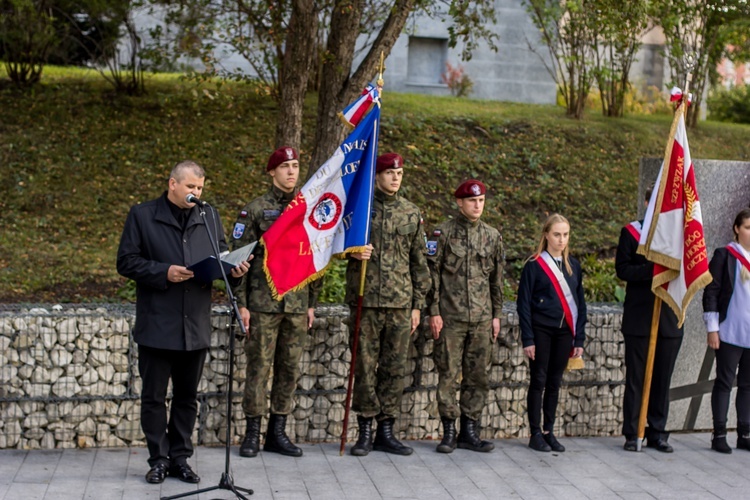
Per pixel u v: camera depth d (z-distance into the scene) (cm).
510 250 997
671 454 664
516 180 1152
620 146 1280
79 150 1109
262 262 609
